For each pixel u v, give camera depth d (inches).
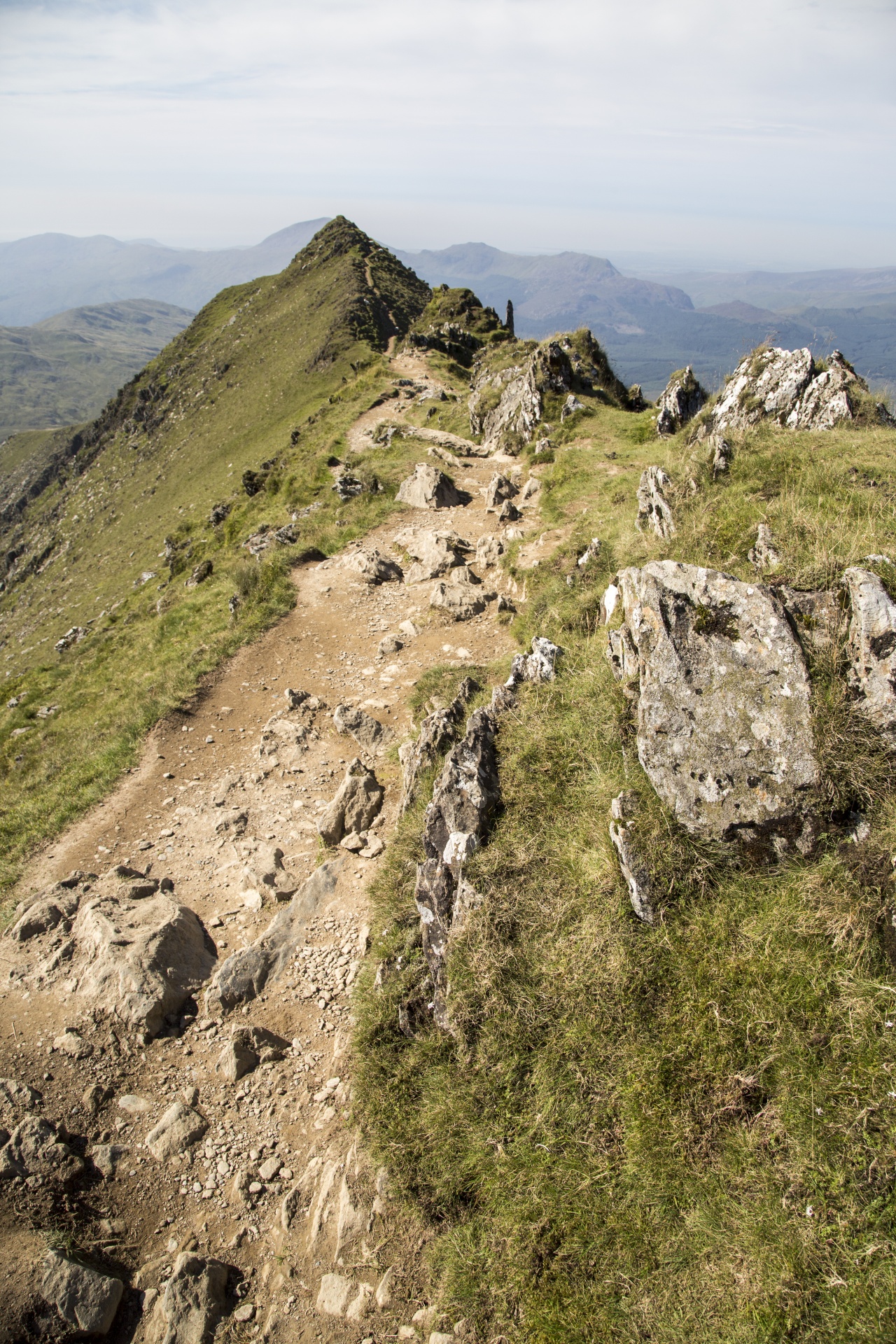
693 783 230.5
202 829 398.6
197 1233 220.2
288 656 578.9
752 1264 162.7
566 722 298.5
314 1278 205.9
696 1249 171.8
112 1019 277.6
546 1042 218.5
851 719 222.1
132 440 4953.3
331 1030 280.2
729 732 230.2
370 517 857.5
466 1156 212.5
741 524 349.7
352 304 3612.2
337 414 1787.6
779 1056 186.7
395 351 2500.0
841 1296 151.7
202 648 606.5
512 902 246.2
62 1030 273.7
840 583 249.4
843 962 195.8
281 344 4055.1
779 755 223.1
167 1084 262.5
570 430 973.8
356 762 420.5
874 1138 168.7
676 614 249.3
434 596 617.9
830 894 205.5
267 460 1985.7
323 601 662.5
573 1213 188.7
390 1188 217.0
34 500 6092.5
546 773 282.5
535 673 337.4
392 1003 261.0
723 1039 194.2
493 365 1598.2
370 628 609.3
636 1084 199.5
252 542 1042.1
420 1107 231.3
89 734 542.6
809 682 229.3
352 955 309.0
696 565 325.1
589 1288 176.4
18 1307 189.3
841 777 217.3
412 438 1246.9
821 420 575.8
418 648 559.2
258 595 681.0
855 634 232.7
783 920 206.5
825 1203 164.4
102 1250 211.9
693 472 465.4
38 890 357.7
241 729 492.1
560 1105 206.5
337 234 4894.2
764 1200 170.4
